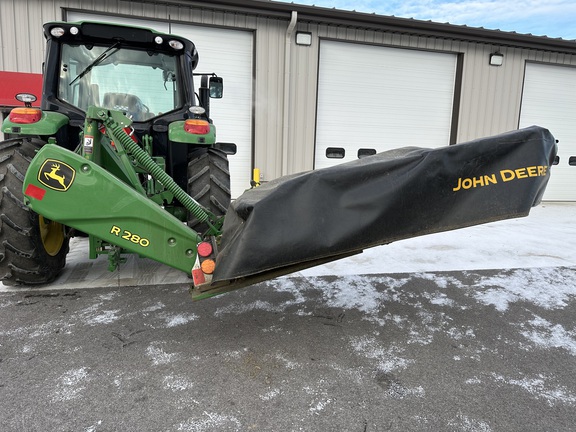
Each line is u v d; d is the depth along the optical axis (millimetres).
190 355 1995
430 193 1920
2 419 1491
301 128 7746
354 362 1966
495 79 8703
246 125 7566
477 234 5180
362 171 1892
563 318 2545
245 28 7125
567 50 8781
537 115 9211
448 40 8273
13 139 2738
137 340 2133
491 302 2793
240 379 1796
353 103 8117
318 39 7543
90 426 1466
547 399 1695
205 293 1962
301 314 2523
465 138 8719
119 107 3277
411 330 2334
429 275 3379
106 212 2012
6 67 6258
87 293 2801
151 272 3305
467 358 2025
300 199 1833
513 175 1985
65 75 3152
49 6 6258
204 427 1479
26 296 2721
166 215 2064
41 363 1884
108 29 3078
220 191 3131
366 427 1500
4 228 2543
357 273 3400
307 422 1521
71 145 3121
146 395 1662
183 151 3287
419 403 1652
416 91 8445
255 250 1774
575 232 5379
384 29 7656
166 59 3352
